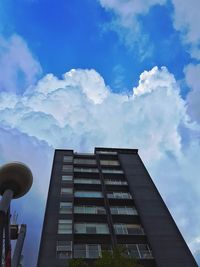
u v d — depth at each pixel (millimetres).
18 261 7457
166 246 33844
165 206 41094
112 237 35406
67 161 51938
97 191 44812
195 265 31281
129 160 53750
